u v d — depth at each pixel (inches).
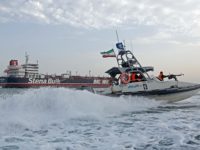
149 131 287.1
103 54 616.1
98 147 221.1
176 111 477.1
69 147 220.7
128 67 591.5
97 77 3292.3
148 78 577.0
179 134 268.2
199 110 492.4
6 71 3993.6
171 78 599.8
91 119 365.4
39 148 216.7
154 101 564.7
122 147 220.8
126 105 490.9
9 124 293.9
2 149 213.5
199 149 215.2
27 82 3105.3
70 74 3683.6
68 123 331.6
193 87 602.2
